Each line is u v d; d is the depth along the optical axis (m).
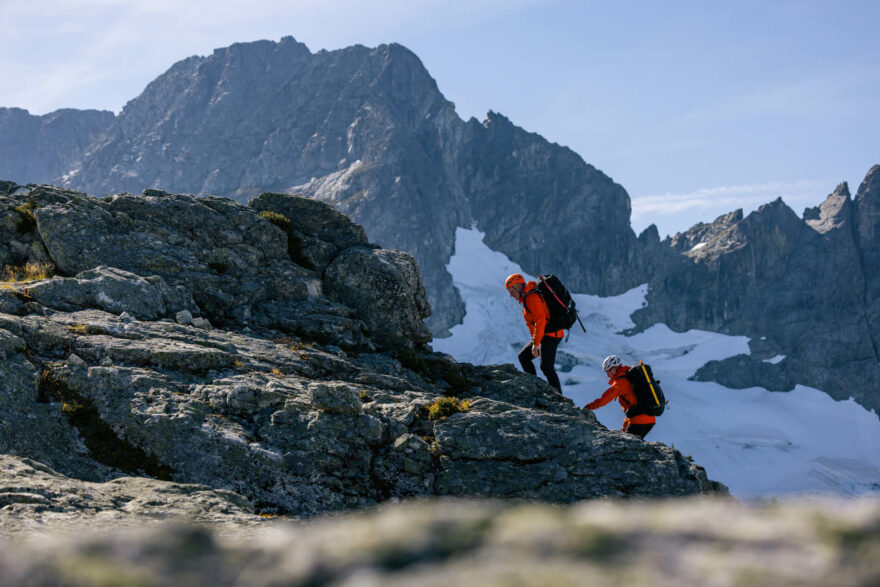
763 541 1.40
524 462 10.97
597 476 10.79
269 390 11.51
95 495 6.94
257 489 10.02
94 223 18.12
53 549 1.48
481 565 1.37
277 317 18.03
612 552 1.41
